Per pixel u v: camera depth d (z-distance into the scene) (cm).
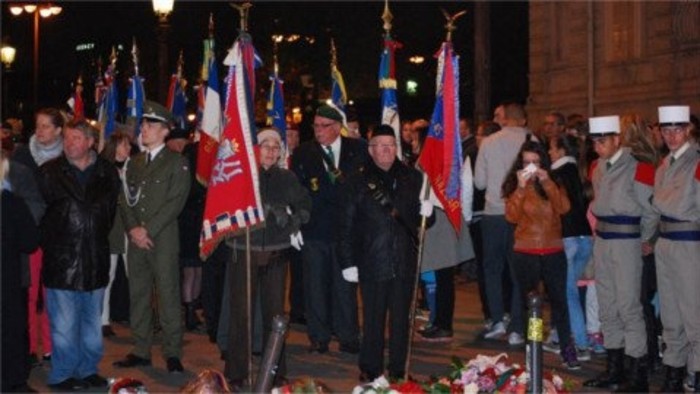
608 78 2358
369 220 887
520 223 1014
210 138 1053
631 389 896
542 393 599
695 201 839
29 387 887
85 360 920
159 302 975
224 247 959
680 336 875
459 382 684
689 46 2164
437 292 1147
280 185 903
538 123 2530
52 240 886
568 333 1003
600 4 2373
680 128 849
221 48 3334
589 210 982
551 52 2517
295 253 1254
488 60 2211
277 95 1308
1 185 766
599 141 904
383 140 889
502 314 1158
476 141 1268
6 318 766
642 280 912
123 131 1173
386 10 1197
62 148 979
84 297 914
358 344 1086
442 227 1103
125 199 973
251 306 868
